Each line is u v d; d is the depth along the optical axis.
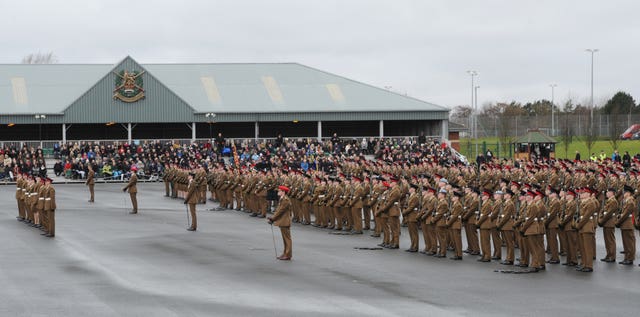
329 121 113.25
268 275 29.23
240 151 92.38
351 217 42.88
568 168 50.25
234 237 39.97
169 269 30.44
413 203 35.31
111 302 24.58
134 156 85.81
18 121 96.62
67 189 73.38
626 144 124.44
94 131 106.81
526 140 86.19
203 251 35.06
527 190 30.86
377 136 114.38
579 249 32.28
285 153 86.44
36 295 25.64
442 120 106.00
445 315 22.88
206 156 85.50
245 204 53.59
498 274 29.81
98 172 83.12
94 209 54.56
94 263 31.80
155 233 41.41
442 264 32.22
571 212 31.42
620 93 162.38
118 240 38.62
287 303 24.42
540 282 28.12
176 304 24.28
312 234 41.72
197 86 108.69
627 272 30.22
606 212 32.50
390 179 36.78
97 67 113.19
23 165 82.50
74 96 102.25
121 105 99.69
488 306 24.08
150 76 100.62
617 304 24.39
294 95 107.88
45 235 40.44
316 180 45.53
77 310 23.52
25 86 104.06
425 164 57.59
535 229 30.50
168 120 101.19
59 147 91.12
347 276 29.14
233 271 30.05
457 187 34.91
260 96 107.00
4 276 28.98
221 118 102.44
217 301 24.72
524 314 23.03
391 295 25.70
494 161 67.19
